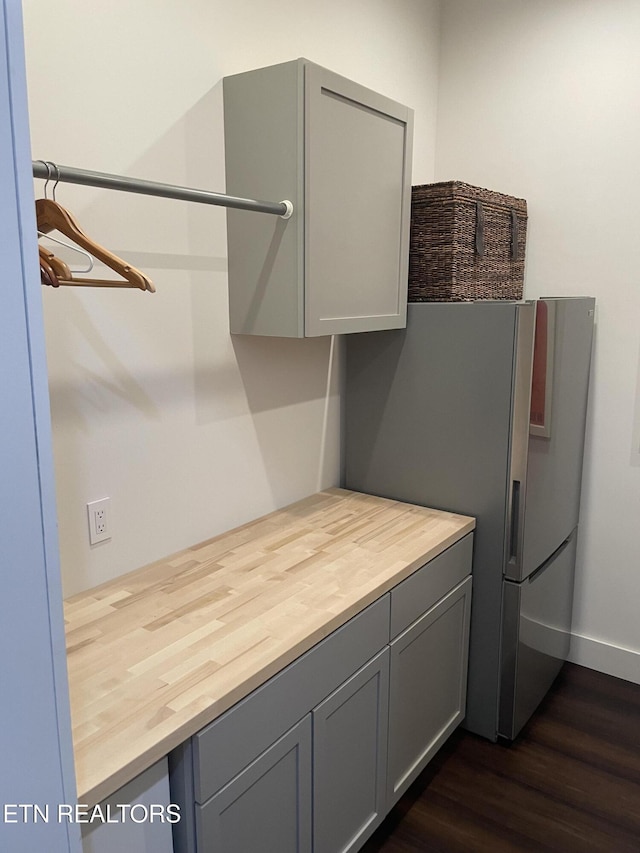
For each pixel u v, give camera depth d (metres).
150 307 1.77
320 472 2.53
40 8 1.43
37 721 0.91
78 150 1.54
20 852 0.92
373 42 2.47
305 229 1.80
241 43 1.93
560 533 2.54
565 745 2.36
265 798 1.43
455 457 2.30
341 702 1.64
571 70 2.55
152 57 1.68
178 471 1.92
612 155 2.51
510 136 2.73
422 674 2.05
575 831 1.97
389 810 1.96
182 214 1.82
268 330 1.92
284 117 1.76
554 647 2.63
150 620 1.53
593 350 2.65
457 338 2.23
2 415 0.82
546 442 2.28
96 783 1.04
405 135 2.17
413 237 2.35
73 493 1.64
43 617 0.90
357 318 2.07
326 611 1.57
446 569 2.10
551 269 2.71
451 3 2.80
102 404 1.68
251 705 1.34
